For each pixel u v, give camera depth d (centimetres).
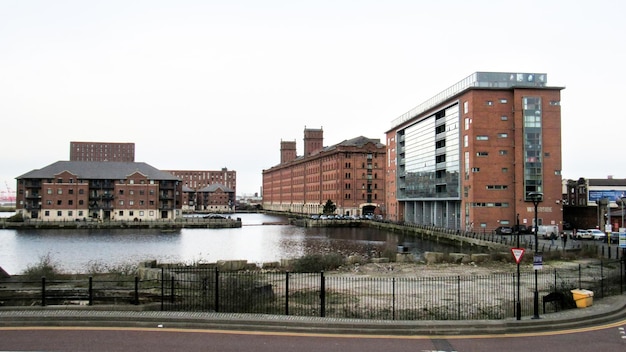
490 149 8612
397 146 13250
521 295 2727
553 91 8612
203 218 14450
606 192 9475
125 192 14188
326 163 17812
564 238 5853
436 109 10338
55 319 1794
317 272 3500
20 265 5762
